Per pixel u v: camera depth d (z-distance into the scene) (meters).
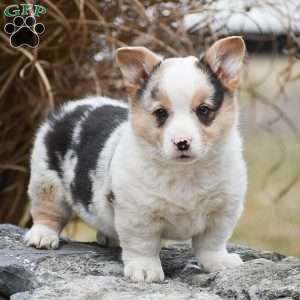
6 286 8.55
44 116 12.20
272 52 13.16
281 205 17.72
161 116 8.30
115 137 9.16
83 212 9.53
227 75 8.58
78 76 12.64
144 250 8.57
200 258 8.91
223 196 8.51
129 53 8.65
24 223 13.73
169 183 8.33
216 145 8.36
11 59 12.38
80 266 8.68
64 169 9.75
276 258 9.53
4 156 13.05
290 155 20.83
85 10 12.33
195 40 12.65
